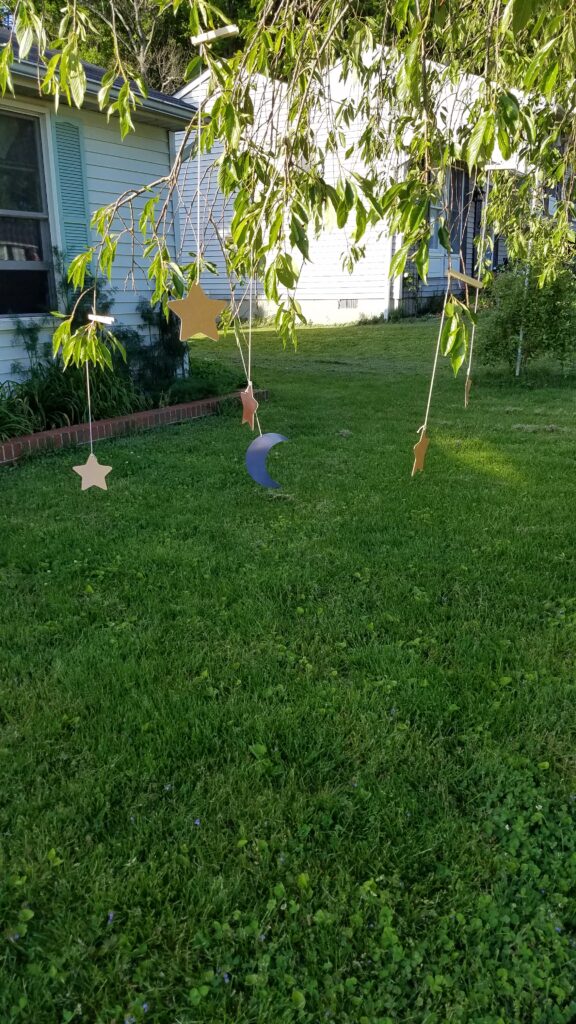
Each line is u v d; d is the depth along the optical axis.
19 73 6.53
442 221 1.89
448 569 4.09
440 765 2.56
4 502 5.23
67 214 7.88
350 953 1.89
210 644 3.29
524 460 6.40
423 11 2.14
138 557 4.21
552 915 1.99
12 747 2.62
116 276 8.52
